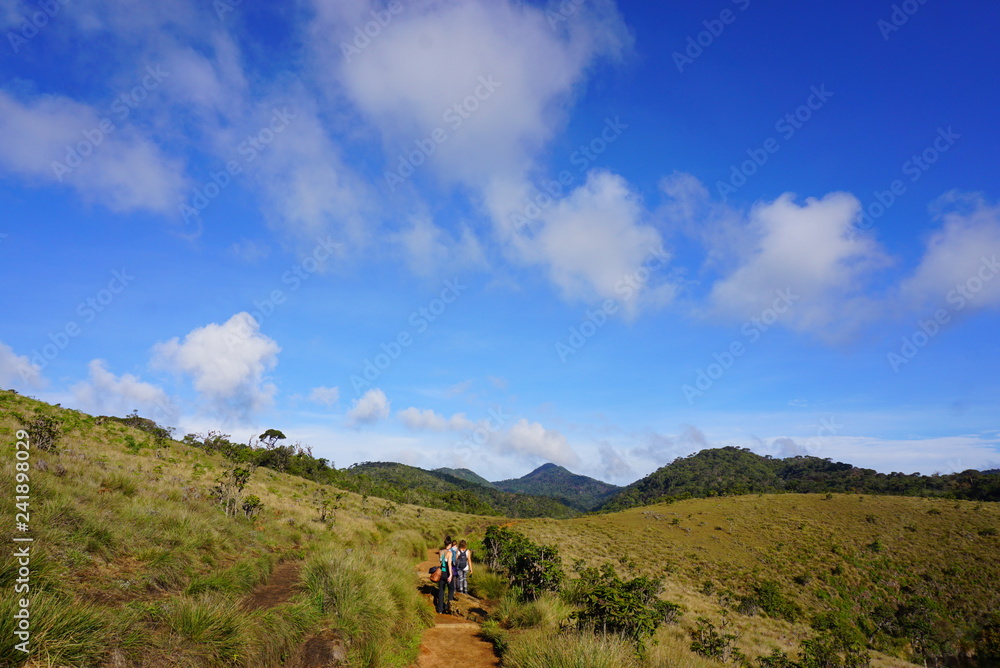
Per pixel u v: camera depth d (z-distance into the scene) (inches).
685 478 7298.2
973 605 1934.1
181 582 259.1
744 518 3169.3
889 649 1676.9
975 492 3767.2
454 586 478.9
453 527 1571.1
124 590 221.8
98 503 317.1
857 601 2004.2
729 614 1401.3
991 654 1653.5
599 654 234.2
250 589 293.1
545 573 514.3
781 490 4825.3
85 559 232.4
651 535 2775.6
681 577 1984.5
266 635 222.8
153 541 296.7
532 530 2150.6
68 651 153.9
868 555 2413.9
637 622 300.8
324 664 231.0
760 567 2298.2
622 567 1835.6
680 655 287.6
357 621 274.5
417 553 802.2
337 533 719.1
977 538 2461.9
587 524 2952.8
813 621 1462.8
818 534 2748.5
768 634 1209.4
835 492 4298.7
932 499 3299.7
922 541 2527.1
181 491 522.6
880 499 3376.0
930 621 1831.9
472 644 331.6
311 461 2647.6
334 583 299.6
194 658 184.4
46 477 309.4
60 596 184.4
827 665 1031.6
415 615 356.8
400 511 1862.7
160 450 1102.4
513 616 387.2
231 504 620.7
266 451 2327.8
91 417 1171.9
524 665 253.4
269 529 542.0
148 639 181.5
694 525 3036.4
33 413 944.3
